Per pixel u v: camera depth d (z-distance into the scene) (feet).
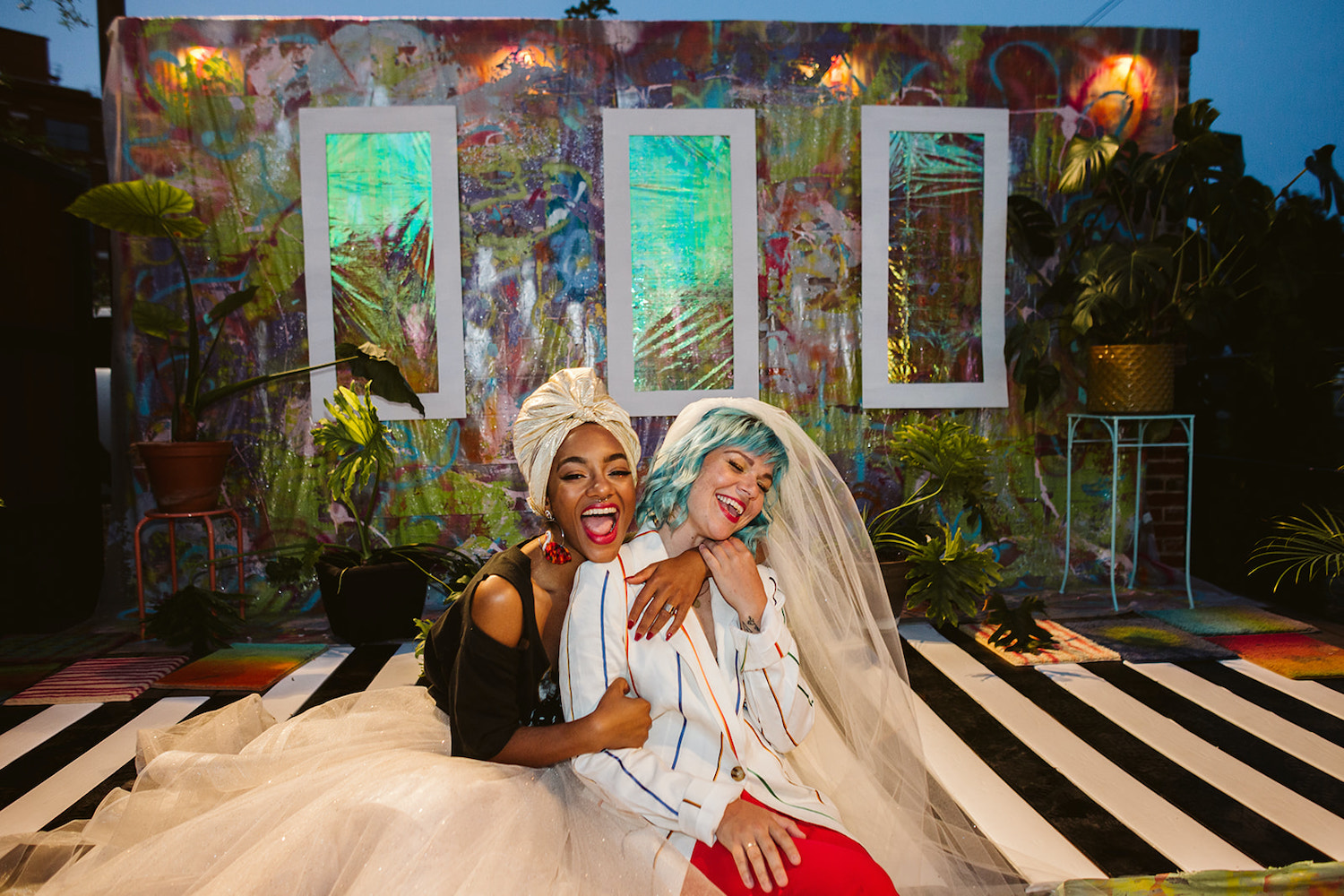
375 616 11.61
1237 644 11.07
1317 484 12.26
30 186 13.55
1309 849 6.13
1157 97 14.16
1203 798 6.94
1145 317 13.07
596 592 4.11
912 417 14.15
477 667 4.06
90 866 4.88
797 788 4.23
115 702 9.52
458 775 3.98
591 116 13.44
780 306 13.85
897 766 4.96
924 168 13.87
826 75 13.69
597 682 4.00
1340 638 11.30
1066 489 14.40
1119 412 12.91
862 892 3.67
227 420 13.34
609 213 13.44
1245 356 13.74
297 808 4.31
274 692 9.90
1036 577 14.39
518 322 13.58
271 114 13.15
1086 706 9.03
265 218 13.25
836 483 5.02
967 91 13.88
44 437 13.74
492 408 13.62
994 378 14.11
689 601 4.13
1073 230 14.11
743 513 4.33
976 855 5.18
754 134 13.56
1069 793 7.04
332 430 11.87
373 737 5.21
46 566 13.66
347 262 13.32
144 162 13.09
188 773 5.25
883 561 12.26
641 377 13.69
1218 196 12.32
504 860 3.69
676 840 3.90
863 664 5.01
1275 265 12.32
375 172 13.26
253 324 13.30
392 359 13.44
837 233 13.85
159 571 13.34
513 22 13.28
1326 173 12.48
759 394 13.87
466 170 13.39
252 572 13.42
